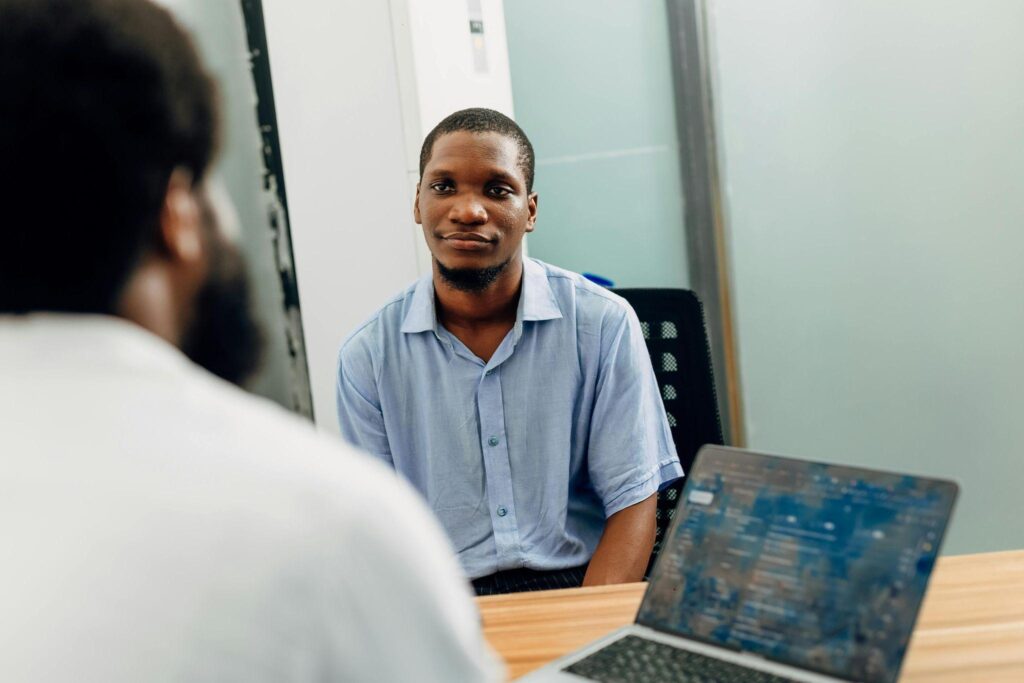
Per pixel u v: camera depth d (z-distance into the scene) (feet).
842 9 8.48
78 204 1.65
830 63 8.53
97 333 1.71
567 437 5.17
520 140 5.21
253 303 1.95
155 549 1.51
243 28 6.75
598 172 8.79
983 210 8.61
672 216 8.79
